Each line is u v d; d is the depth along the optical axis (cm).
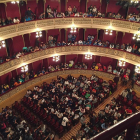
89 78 2739
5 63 2052
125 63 2550
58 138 1802
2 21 1972
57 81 2550
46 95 2241
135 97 2094
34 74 2569
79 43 2634
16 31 2058
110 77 2633
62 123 1823
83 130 1709
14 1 1984
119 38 2519
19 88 2359
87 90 2294
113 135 211
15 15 2203
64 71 2822
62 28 2573
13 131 1741
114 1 2431
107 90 2267
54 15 2436
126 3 2270
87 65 2912
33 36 2494
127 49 2316
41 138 1677
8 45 2233
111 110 1889
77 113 1972
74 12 2528
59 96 2216
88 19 2427
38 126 1806
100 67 2764
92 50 2606
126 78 2406
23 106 2217
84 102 2077
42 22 2297
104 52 2530
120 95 2153
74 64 2947
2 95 2142
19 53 2231
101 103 2191
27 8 2303
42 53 2459
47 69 2728
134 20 2156
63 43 2617
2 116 1898
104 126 1692
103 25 2397
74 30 2494
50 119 1906
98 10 2570
